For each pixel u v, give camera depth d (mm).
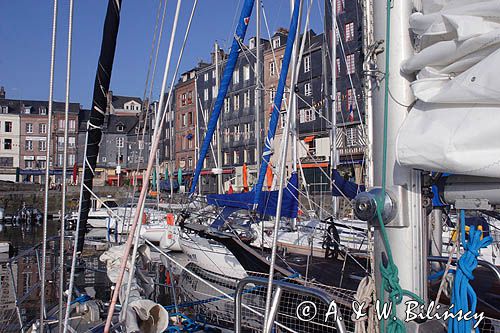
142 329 2600
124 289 3412
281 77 5680
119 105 74562
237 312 2252
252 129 37469
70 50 1986
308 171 20688
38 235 26609
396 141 1771
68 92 1992
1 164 60938
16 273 10539
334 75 10914
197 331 5043
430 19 1746
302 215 13398
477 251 1721
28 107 63531
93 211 27594
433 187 1846
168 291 9516
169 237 15188
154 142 2211
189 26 2525
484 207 1694
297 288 2061
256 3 10922
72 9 1971
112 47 3100
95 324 4199
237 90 38844
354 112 22531
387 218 1794
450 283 2852
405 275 1791
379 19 1955
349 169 19219
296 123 11781
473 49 1612
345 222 11000
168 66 2246
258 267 7613
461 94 1578
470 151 1547
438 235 3775
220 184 19297
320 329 3314
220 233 8336
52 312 4801
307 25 3432
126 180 50281
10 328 4809
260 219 8750
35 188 42781
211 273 10625
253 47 37062
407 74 1878
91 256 13539
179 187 27391
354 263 8047
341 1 25266
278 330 3639
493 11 1576
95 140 3305
